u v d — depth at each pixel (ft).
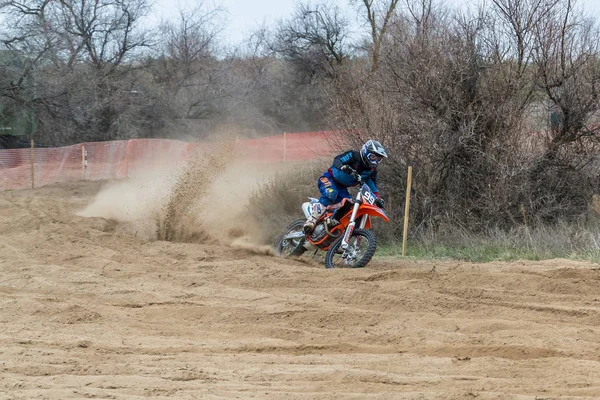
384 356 34.86
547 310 43.62
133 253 63.67
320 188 59.62
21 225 75.87
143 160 144.15
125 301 47.60
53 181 133.39
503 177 76.07
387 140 78.28
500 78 78.89
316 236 59.98
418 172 78.38
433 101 78.13
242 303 46.32
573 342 35.73
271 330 39.96
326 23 215.72
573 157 79.05
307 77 221.46
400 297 46.14
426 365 33.06
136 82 200.44
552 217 77.36
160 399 27.84
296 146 140.97
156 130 196.03
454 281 50.72
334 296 47.06
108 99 182.19
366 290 48.52
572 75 78.07
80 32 185.68
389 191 79.41
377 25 94.84
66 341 37.99
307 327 41.16
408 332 39.01
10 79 169.17
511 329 39.32
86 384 30.63
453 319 40.91
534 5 78.74
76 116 179.01
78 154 136.77
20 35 172.55
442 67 77.92
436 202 78.38
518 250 67.92
